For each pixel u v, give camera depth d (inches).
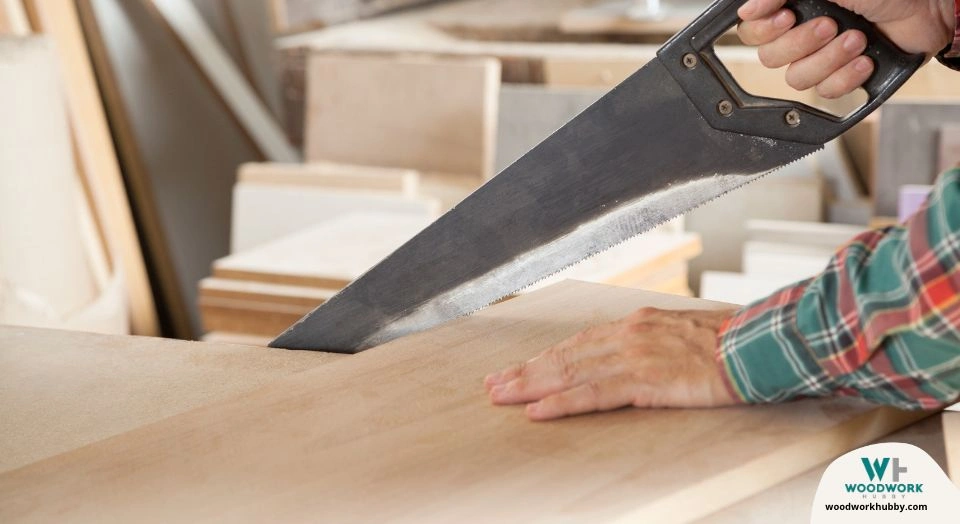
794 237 124.3
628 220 57.7
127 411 54.1
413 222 118.5
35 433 52.1
